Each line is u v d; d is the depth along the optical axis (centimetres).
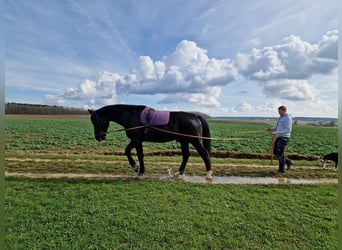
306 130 3434
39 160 852
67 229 366
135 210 432
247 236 360
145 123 639
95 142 1730
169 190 539
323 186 598
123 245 331
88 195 496
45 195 493
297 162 950
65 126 3212
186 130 648
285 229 380
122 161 875
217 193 527
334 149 1622
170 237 351
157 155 1227
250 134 2705
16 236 344
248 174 725
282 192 545
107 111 677
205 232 367
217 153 1253
